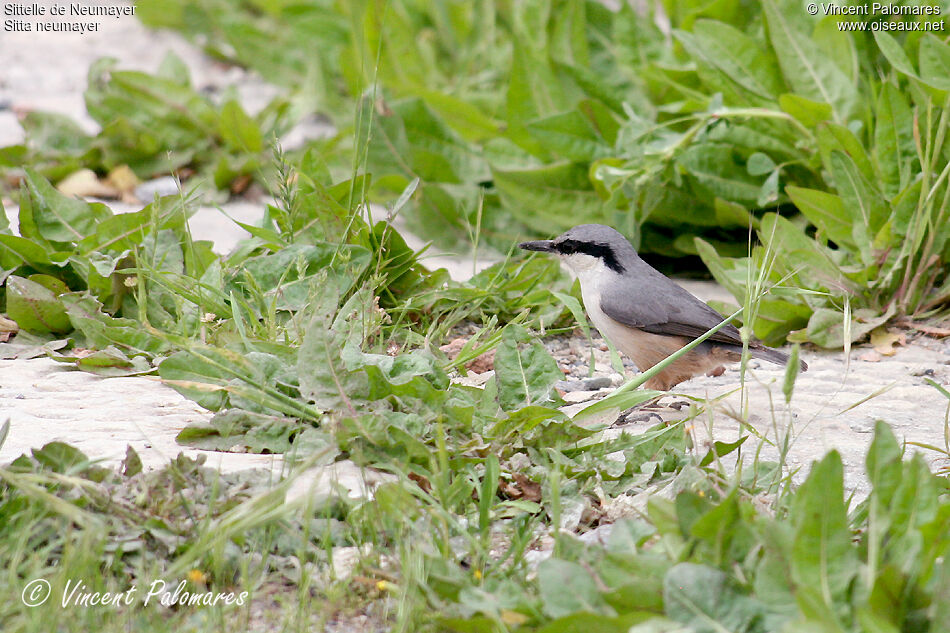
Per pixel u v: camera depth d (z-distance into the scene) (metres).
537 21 17.28
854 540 6.66
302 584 6.17
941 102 12.66
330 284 8.55
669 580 5.46
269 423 8.03
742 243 14.87
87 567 5.91
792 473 7.28
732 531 5.84
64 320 10.89
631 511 7.11
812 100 13.64
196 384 8.02
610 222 14.03
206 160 18.08
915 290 12.45
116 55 24.47
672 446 7.84
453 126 17.11
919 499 5.77
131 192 17.30
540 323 12.02
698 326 10.65
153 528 6.45
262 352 8.83
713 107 13.99
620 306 10.88
